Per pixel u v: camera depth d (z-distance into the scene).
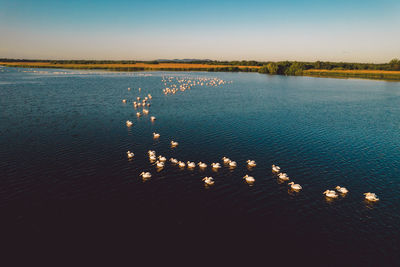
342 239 31.58
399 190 41.97
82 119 79.44
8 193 39.47
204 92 140.75
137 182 43.41
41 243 30.52
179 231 32.72
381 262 28.30
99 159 51.41
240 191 41.41
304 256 29.11
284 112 94.50
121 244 30.56
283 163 51.28
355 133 70.31
